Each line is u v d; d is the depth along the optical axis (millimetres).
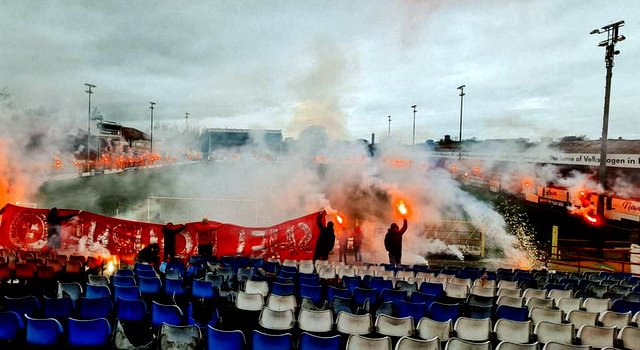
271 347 5789
